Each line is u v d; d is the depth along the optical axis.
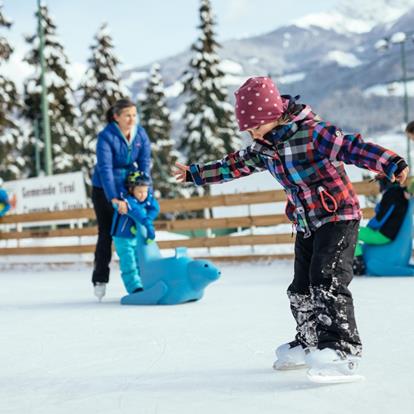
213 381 2.72
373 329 3.76
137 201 5.57
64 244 12.41
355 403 2.30
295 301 2.85
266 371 2.87
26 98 28.23
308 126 2.62
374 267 6.80
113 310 5.20
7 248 11.97
